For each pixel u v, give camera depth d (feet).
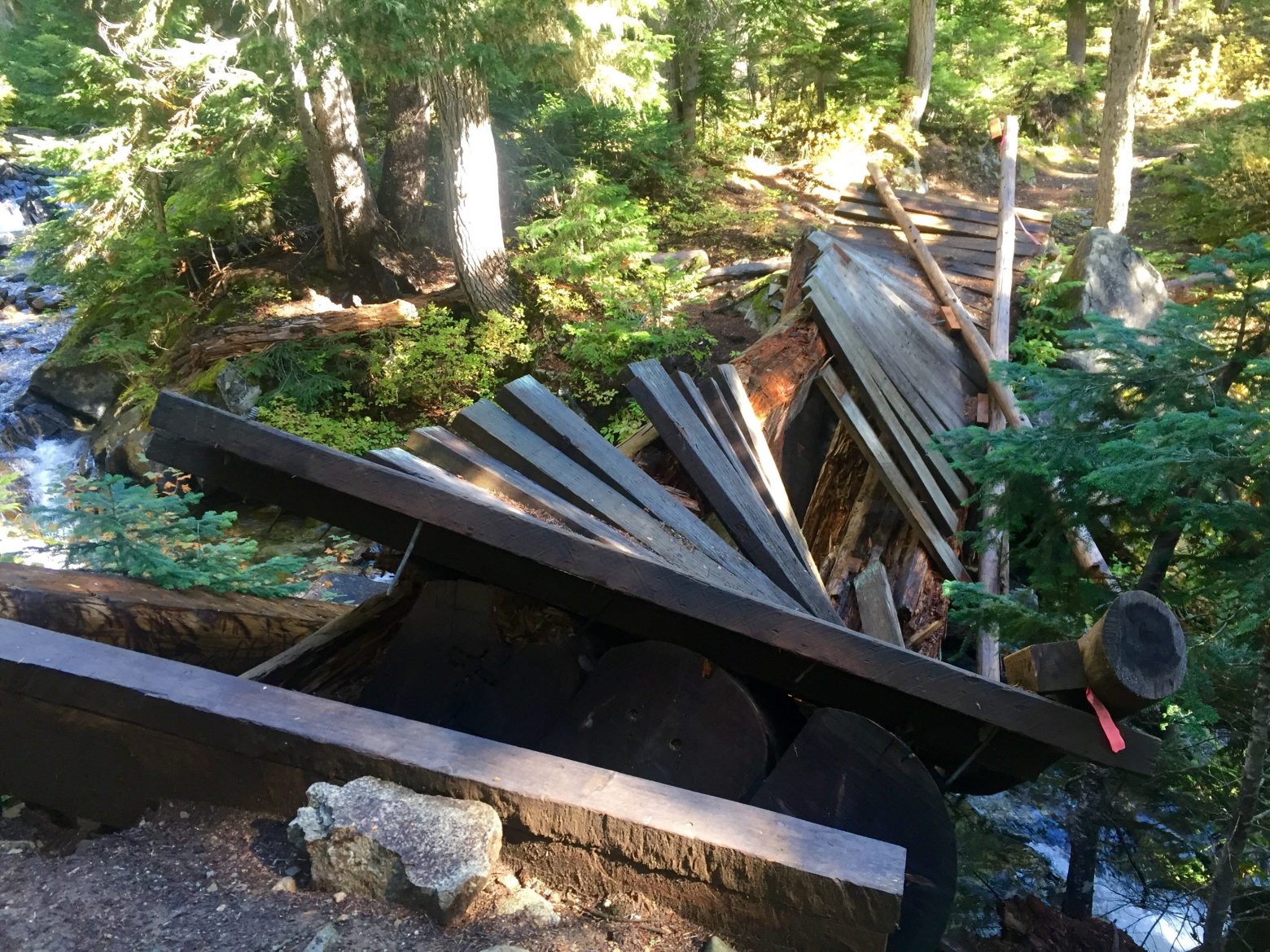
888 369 26.91
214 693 9.02
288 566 15.60
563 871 8.31
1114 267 34.58
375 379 39.55
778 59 63.82
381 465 10.09
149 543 13.97
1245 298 13.66
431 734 8.89
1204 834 16.07
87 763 9.20
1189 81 73.46
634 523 12.50
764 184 55.31
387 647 12.62
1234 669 13.41
